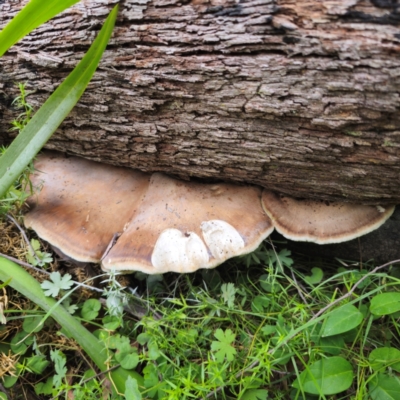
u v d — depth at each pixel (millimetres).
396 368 232
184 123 260
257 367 228
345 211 291
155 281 314
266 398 247
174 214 294
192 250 275
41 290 274
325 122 224
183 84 239
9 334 292
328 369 233
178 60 232
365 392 232
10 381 264
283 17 204
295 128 237
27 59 266
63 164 341
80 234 300
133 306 301
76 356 292
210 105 243
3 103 301
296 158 254
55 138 312
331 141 235
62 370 251
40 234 301
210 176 297
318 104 219
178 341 261
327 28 199
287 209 298
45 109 253
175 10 223
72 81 247
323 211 294
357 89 206
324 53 203
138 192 323
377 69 198
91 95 266
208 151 271
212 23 219
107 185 326
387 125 217
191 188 308
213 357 240
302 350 258
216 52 224
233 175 289
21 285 270
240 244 279
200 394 230
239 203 298
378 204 281
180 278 321
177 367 251
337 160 246
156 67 238
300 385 226
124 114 270
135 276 318
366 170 246
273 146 251
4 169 257
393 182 250
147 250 280
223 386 227
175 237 281
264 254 313
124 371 258
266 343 241
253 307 292
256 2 208
